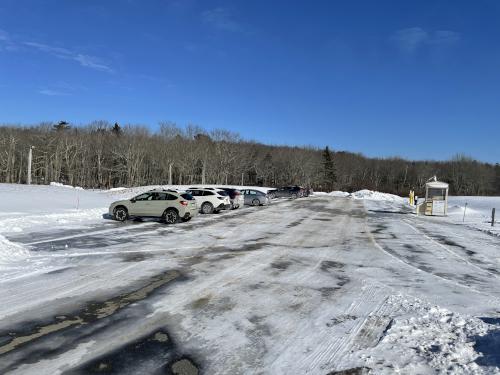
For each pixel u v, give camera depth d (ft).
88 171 298.56
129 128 317.22
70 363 17.48
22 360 17.63
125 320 22.71
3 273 32.17
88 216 74.43
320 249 48.39
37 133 301.63
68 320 22.45
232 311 24.80
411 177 406.62
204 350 19.25
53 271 33.30
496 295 30.42
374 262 41.73
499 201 181.37
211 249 45.83
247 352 19.15
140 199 70.13
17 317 22.66
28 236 50.78
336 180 373.61
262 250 46.14
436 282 33.96
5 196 102.78
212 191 91.50
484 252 51.06
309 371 17.35
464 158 407.03
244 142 357.00
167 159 288.71
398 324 22.52
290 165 339.98
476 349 18.89
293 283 31.94
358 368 17.51
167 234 56.59
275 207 114.93
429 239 61.00
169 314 23.91
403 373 16.92
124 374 16.71
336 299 27.91
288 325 22.77
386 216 99.45
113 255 40.55
